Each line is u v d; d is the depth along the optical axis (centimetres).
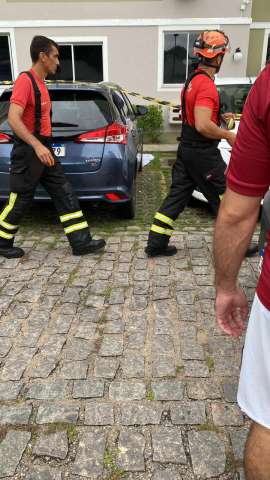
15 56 1154
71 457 217
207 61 387
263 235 272
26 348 298
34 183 418
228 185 148
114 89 627
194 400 251
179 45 1158
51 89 523
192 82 385
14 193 422
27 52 1152
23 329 320
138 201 670
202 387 261
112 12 1122
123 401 251
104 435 229
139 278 396
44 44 394
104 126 505
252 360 152
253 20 1217
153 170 901
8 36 1148
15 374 273
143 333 314
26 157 405
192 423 235
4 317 336
